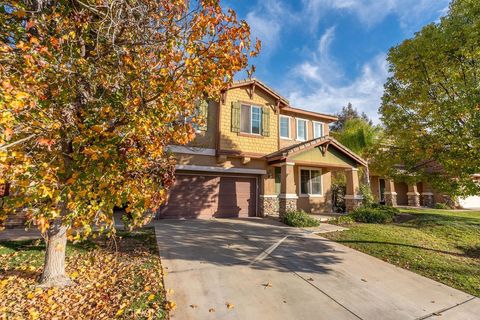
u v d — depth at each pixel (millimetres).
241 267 6113
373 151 10156
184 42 4395
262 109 15258
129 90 4289
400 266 6613
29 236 8328
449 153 6883
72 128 3803
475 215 14656
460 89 6766
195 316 3998
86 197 3742
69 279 5117
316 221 11617
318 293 4973
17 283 4996
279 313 4207
